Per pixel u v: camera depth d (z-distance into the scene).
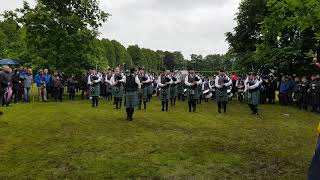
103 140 9.49
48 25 25.45
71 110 16.23
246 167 7.27
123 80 17.48
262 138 10.26
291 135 10.88
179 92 23.61
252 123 13.32
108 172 6.74
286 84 21.73
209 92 23.20
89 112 15.54
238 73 29.52
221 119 14.25
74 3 27.03
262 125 12.84
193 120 13.68
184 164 7.36
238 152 8.48
